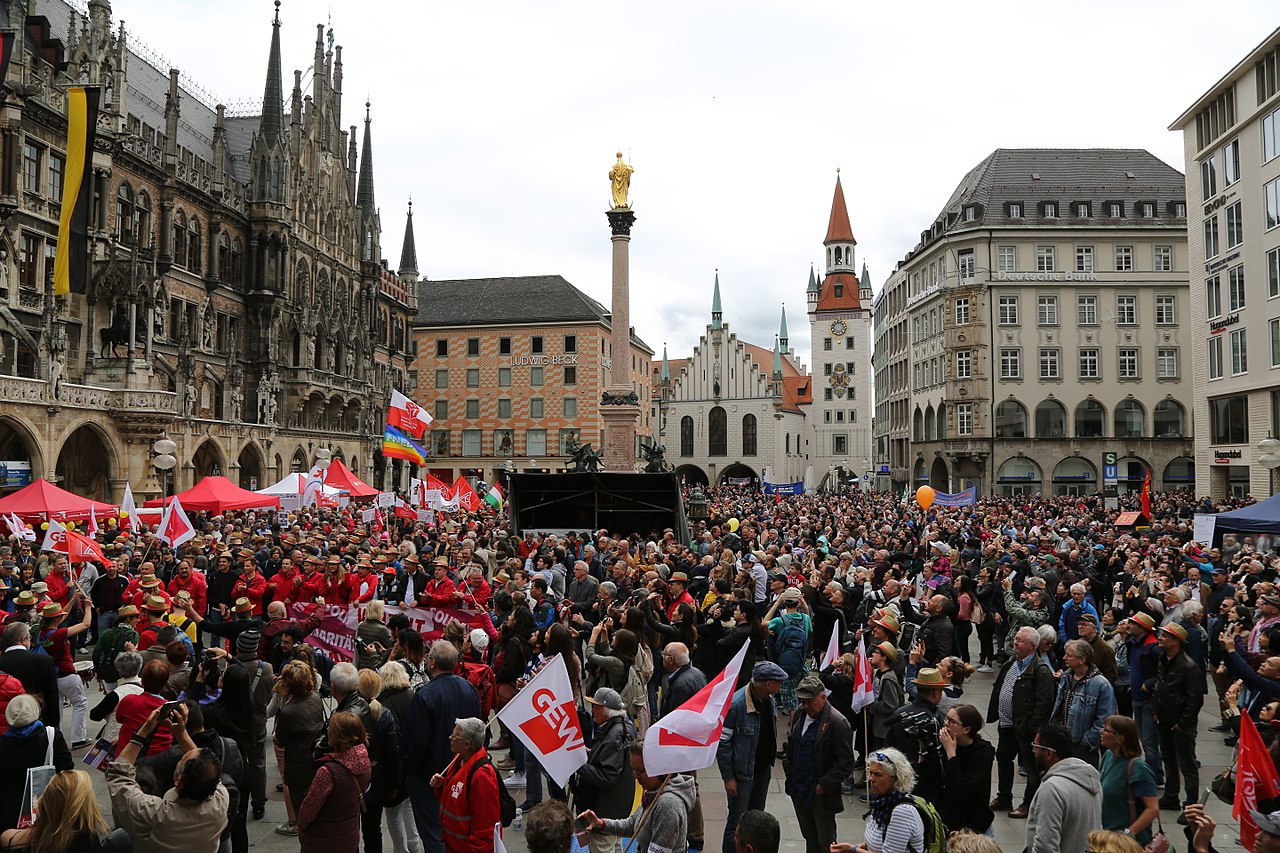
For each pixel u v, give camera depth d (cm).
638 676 1241
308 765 1083
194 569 2052
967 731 882
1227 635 1152
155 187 5784
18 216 4619
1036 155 9119
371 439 8175
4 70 3216
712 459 13712
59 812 695
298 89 7306
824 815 965
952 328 8675
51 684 1176
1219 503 5184
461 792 855
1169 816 1218
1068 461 8500
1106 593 2155
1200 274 5897
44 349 4406
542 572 2084
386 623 1591
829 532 3491
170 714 873
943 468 9188
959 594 1870
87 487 4869
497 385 10856
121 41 5419
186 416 5312
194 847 787
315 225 7531
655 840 790
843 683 1273
